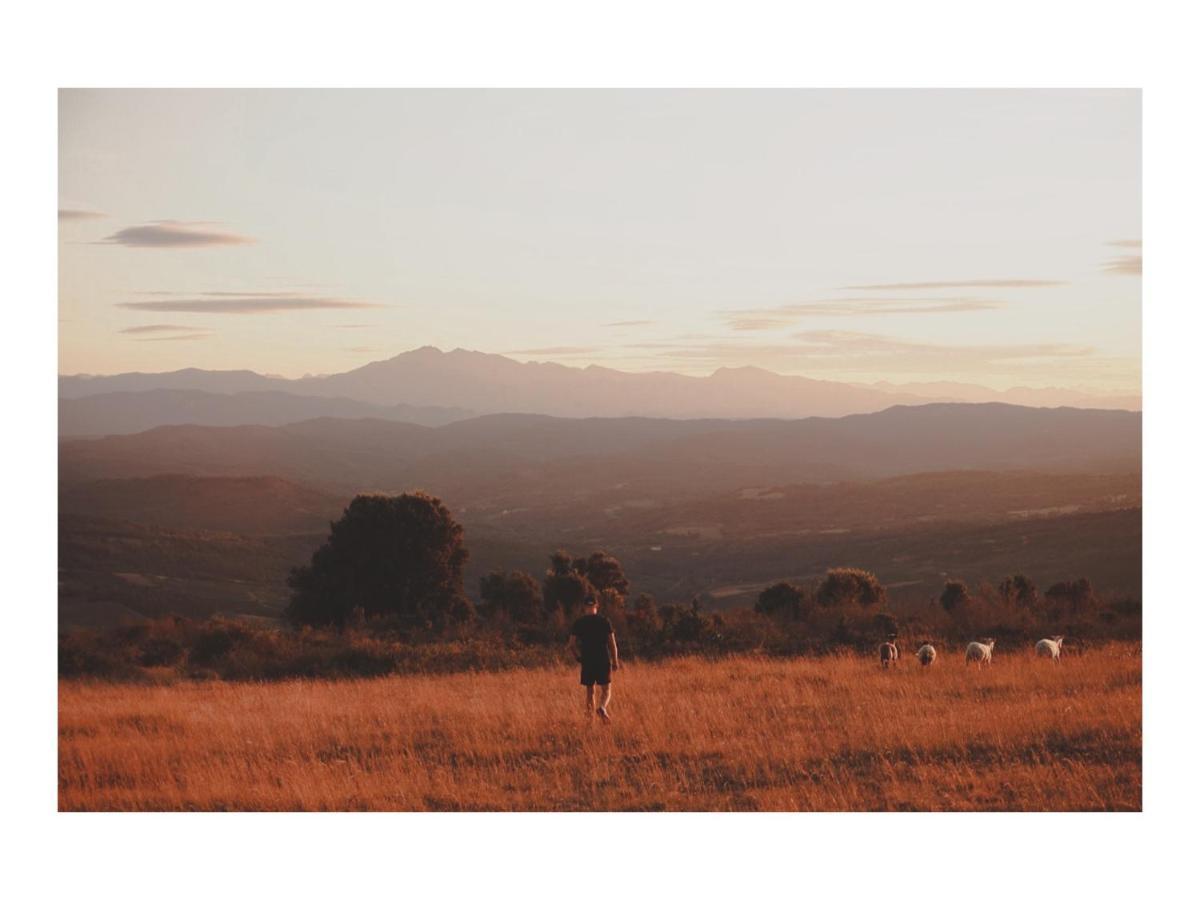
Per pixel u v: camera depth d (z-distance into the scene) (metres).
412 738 11.98
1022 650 19.44
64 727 12.98
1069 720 11.76
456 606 40.59
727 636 23.34
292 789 9.90
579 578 45.91
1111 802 9.39
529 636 24.81
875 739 11.25
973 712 12.34
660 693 14.82
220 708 14.55
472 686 16.72
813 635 23.45
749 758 10.71
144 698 16.41
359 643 22.12
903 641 21.27
